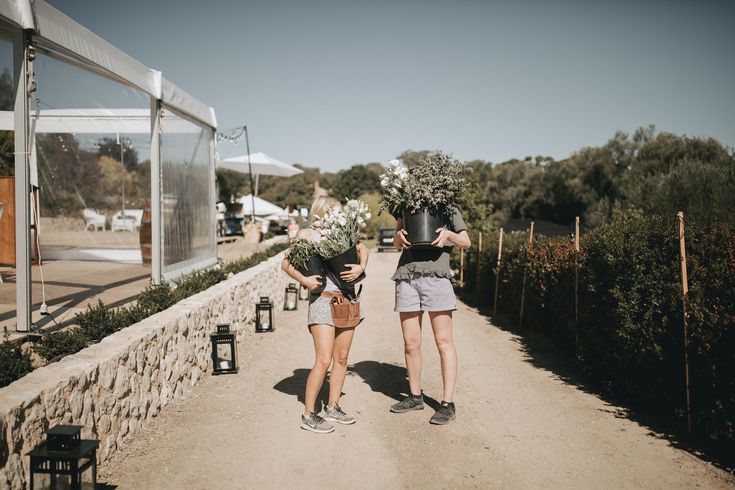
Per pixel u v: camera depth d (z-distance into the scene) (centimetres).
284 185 7331
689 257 434
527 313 862
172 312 536
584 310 582
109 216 1239
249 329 837
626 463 370
